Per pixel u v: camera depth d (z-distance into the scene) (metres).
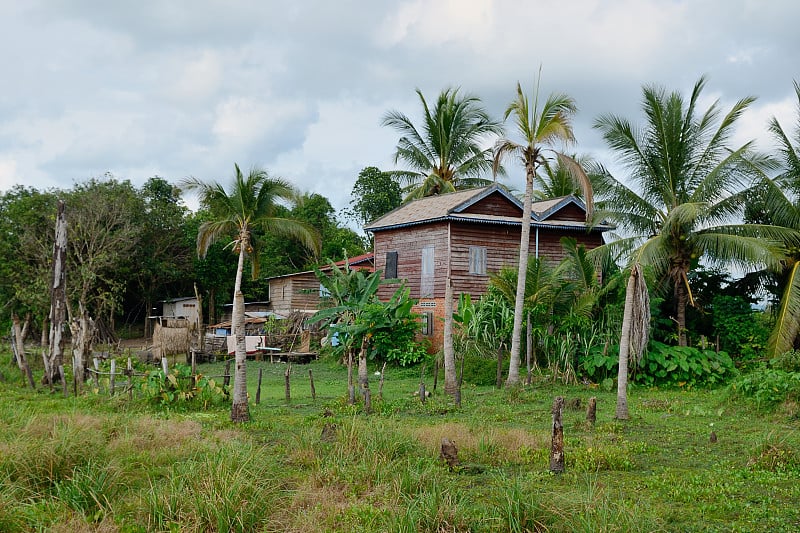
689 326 25.97
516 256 27.80
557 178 39.47
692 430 13.10
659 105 24.06
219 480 7.36
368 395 15.38
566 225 28.02
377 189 54.47
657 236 23.34
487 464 9.95
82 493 7.31
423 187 37.62
